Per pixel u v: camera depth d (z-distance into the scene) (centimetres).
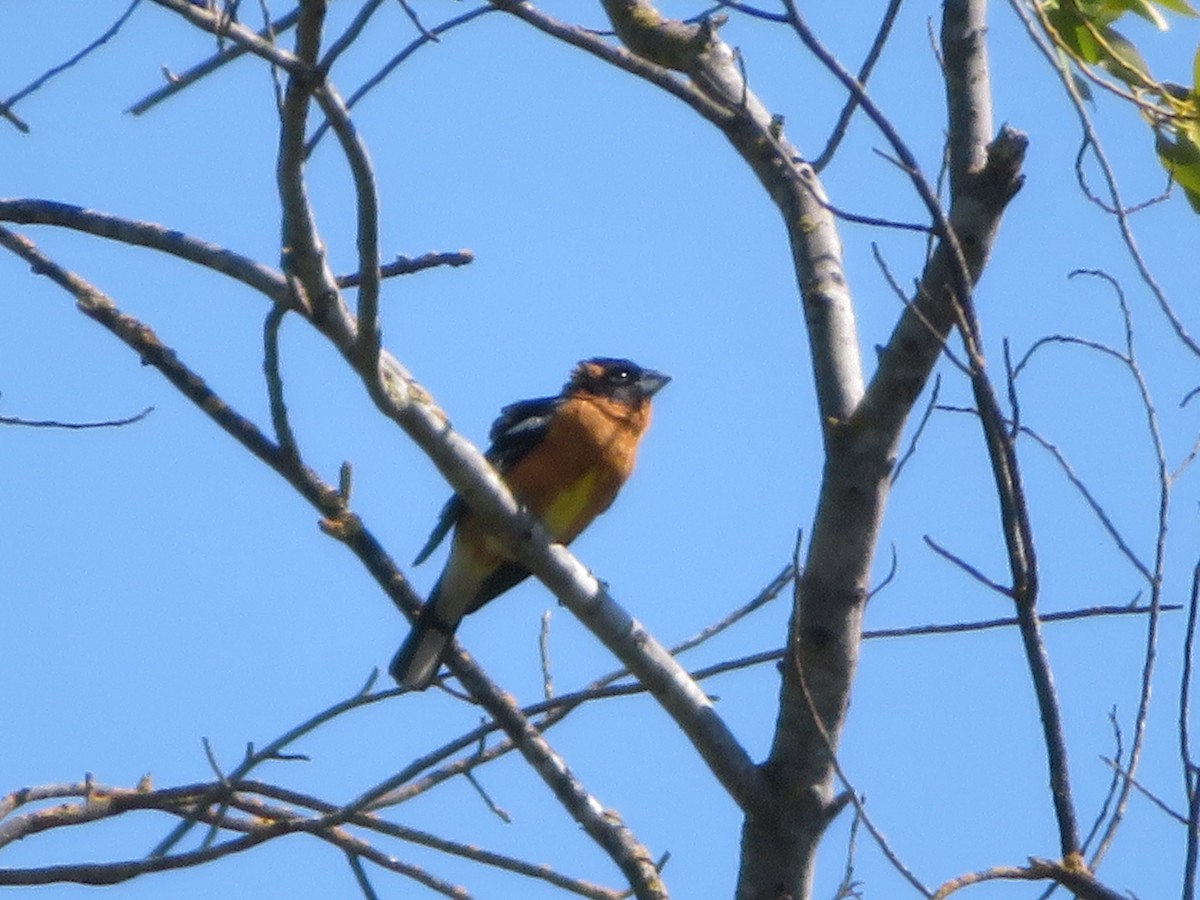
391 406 922
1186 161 955
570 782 996
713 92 1027
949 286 776
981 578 787
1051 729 768
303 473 999
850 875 891
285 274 866
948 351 772
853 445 908
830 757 795
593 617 959
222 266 925
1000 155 861
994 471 774
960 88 907
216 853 987
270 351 934
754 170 1015
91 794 1040
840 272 977
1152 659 791
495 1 919
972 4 923
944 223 752
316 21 786
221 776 1023
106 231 977
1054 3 972
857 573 908
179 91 934
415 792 1063
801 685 859
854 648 908
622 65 976
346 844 1056
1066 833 753
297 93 803
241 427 998
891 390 892
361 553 1015
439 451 952
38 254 1023
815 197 809
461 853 1055
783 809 909
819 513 919
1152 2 985
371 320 860
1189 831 731
